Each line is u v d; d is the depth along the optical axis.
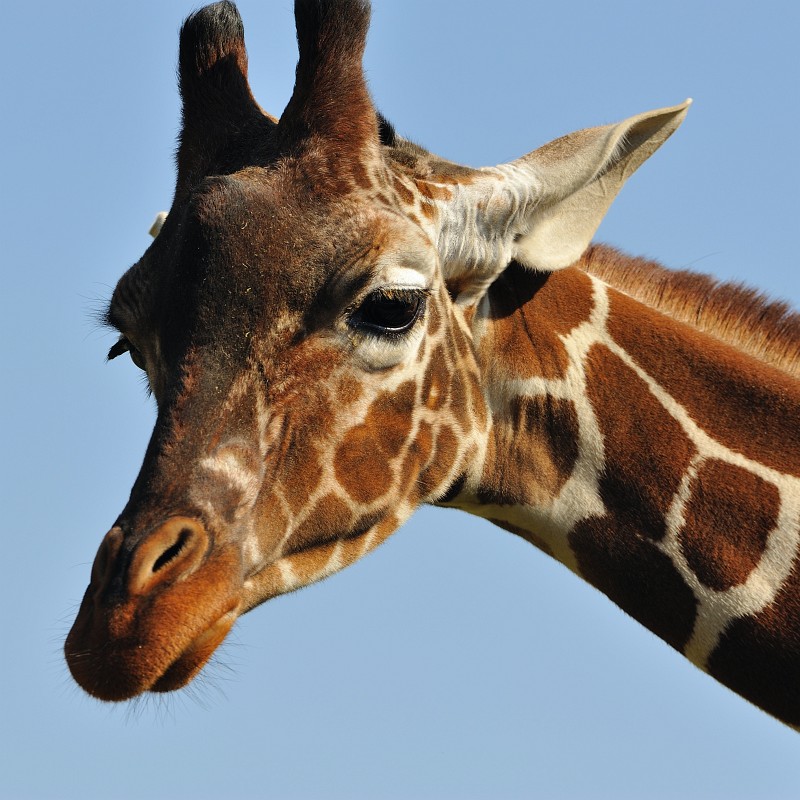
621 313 15.33
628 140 14.73
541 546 15.51
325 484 12.99
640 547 14.59
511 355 15.02
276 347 12.60
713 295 16.02
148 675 11.08
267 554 12.63
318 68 13.30
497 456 15.02
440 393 14.10
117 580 11.34
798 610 13.93
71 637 11.38
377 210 12.95
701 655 14.48
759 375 14.80
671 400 14.84
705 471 14.50
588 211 14.86
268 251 12.45
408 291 13.05
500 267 14.65
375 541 13.65
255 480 12.40
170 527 11.58
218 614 11.74
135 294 13.71
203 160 14.02
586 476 14.88
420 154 14.61
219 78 14.46
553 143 14.94
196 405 12.27
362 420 13.21
